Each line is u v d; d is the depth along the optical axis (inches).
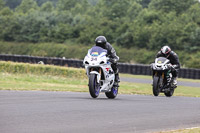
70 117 879.7
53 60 5310.0
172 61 1909.4
